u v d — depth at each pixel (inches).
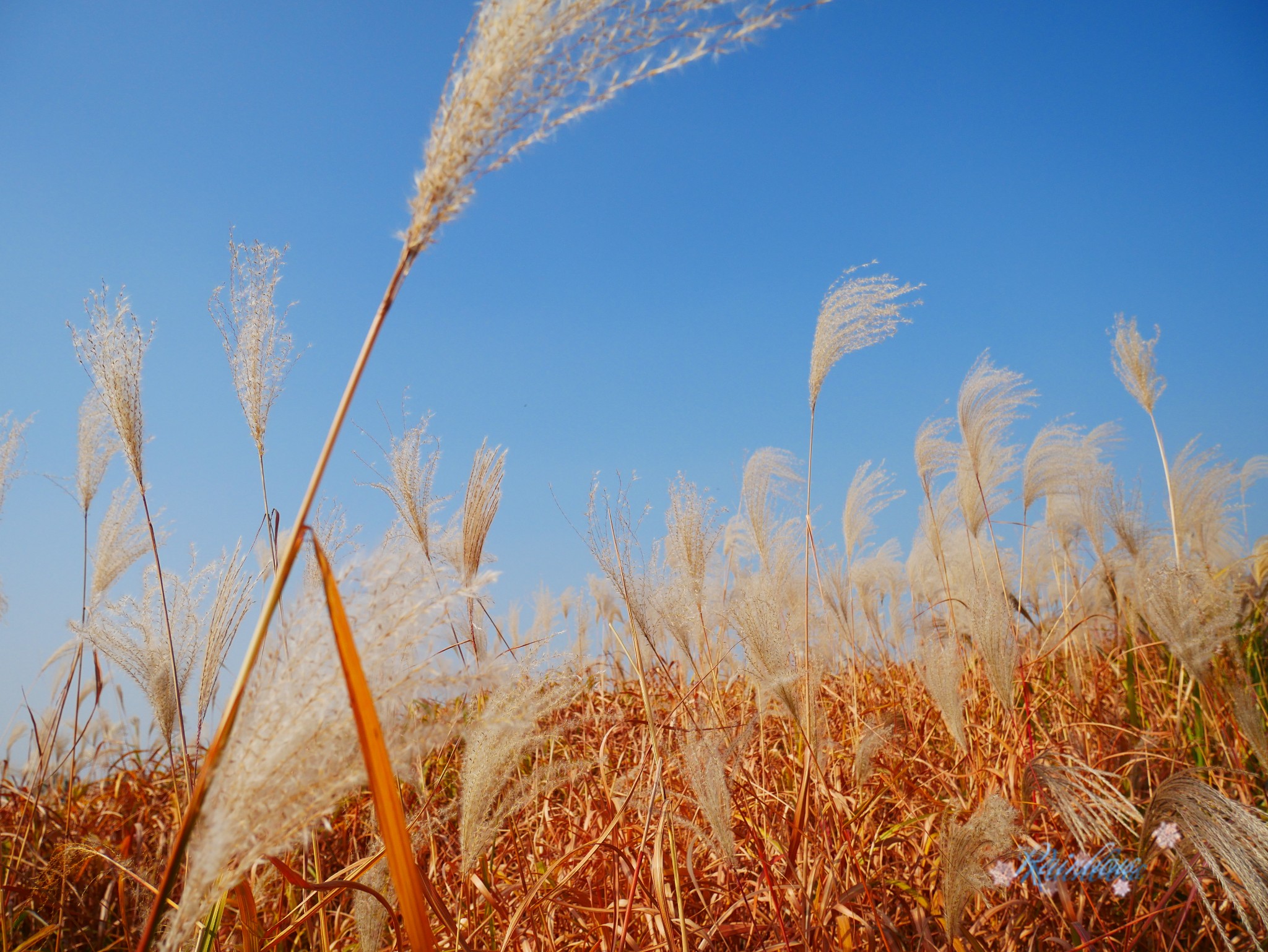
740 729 144.3
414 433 149.9
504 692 88.5
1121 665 214.7
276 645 53.5
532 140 51.2
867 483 224.7
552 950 110.8
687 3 50.5
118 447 175.0
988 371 199.6
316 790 50.3
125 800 193.0
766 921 116.6
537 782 111.8
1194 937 119.0
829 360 151.9
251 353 109.7
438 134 50.6
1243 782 140.2
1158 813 94.7
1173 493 219.9
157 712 107.3
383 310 52.1
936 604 217.8
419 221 50.9
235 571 100.9
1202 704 166.6
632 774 139.4
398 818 52.6
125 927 128.8
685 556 137.1
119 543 169.3
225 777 48.4
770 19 51.0
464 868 91.1
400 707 55.7
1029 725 145.6
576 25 50.0
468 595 56.1
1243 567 226.7
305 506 50.5
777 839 124.2
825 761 134.0
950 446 210.8
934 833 132.9
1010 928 110.3
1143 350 224.1
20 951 123.3
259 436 109.8
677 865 106.0
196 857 47.0
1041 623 233.0
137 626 108.7
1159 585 135.3
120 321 106.3
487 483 136.2
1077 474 218.4
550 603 252.5
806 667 128.6
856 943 112.1
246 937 72.6
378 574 56.2
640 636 147.9
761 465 164.2
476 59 49.8
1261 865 86.0
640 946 112.4
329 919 127.6
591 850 107.7
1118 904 122.7
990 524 196.4
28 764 206.2
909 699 199.3
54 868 145.6
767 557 160.4
